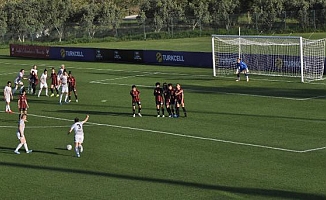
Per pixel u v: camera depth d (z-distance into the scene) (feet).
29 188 183.83
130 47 652.07
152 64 498.28
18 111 318.86
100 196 173.78
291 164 198.08
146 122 273.13
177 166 201.16
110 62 526.98
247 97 326.44
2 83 429.38
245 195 169.68
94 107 316.81
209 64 461.37
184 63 477.77
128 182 185.98
